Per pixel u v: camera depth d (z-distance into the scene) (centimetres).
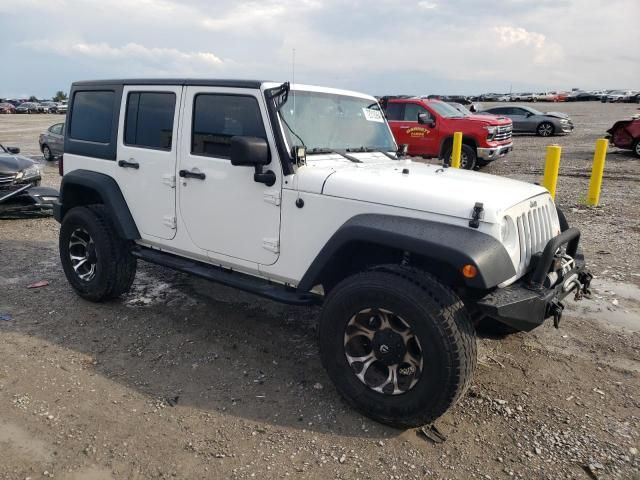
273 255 361
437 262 314
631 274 572
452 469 279
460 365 280
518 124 2303
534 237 335
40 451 289
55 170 1425
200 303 499
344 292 310
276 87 357
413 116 1350
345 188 323
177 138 406
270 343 421
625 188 1081
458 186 323
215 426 313
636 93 6125
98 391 348
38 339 421
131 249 462
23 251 671
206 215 395
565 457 289
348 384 318
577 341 425
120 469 277
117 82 456
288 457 287
